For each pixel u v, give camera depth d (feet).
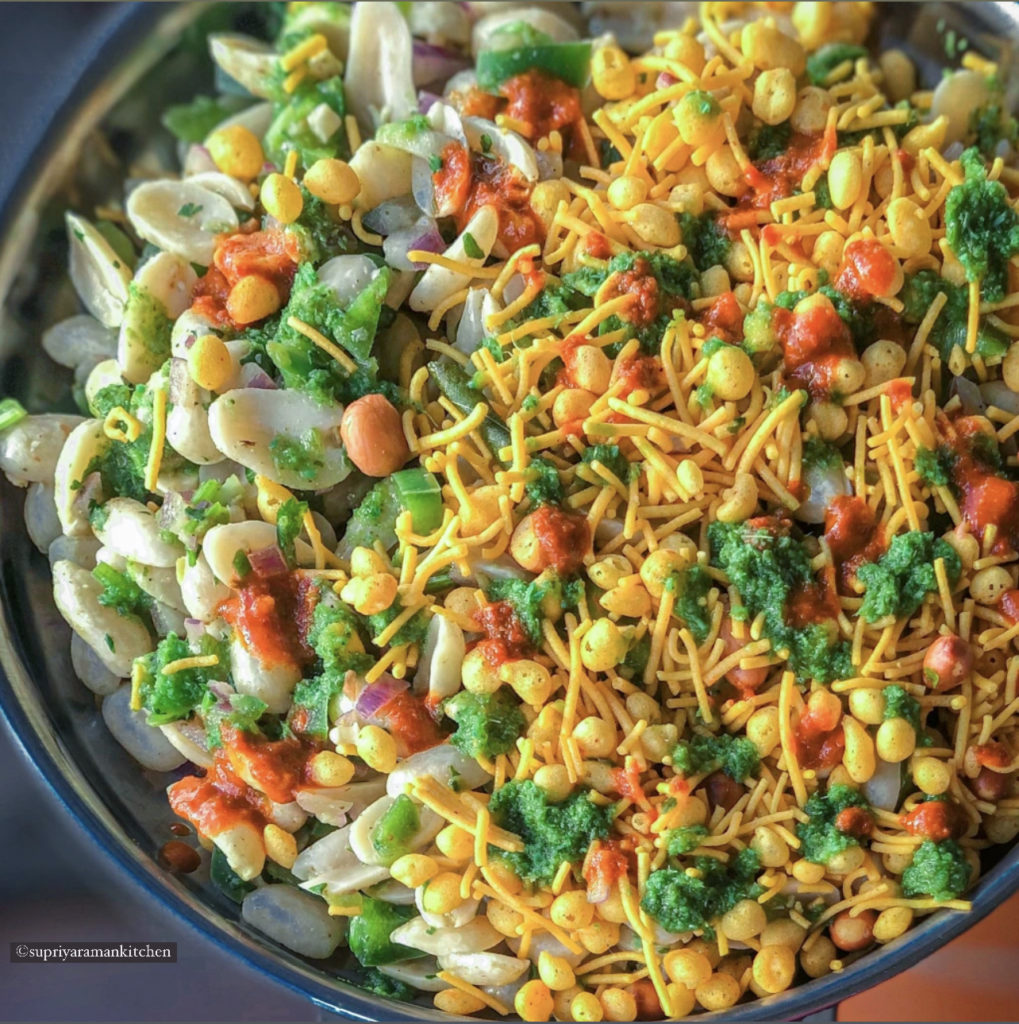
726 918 0.87
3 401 0.99
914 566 0.89
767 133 0.97
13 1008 1.02
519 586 0.89
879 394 0.91
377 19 1.02
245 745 0.90
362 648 0.90
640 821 0.87
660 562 0.88
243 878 0.91
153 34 1.04
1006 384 0.93
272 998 1.02
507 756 0.89
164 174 1.08
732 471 0.91
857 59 1.05
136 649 0.94
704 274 0.94
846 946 0.89
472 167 0.97
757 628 0.88
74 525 0.96
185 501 0.93
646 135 0.95
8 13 1.16
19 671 0.93
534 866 0.88
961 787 0.89
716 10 1.05
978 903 0.86
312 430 0.92
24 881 1.05
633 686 0.89
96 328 1.02
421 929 0.89
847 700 0.89
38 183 1.00
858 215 0.94
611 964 0.89
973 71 1.02
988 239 0.93
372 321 0.93
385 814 0.88
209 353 0.92
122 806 0.93
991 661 0.90
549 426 0.92
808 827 0.88
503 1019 0.89
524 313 0.94
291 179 0.96
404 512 0.90
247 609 0.91
